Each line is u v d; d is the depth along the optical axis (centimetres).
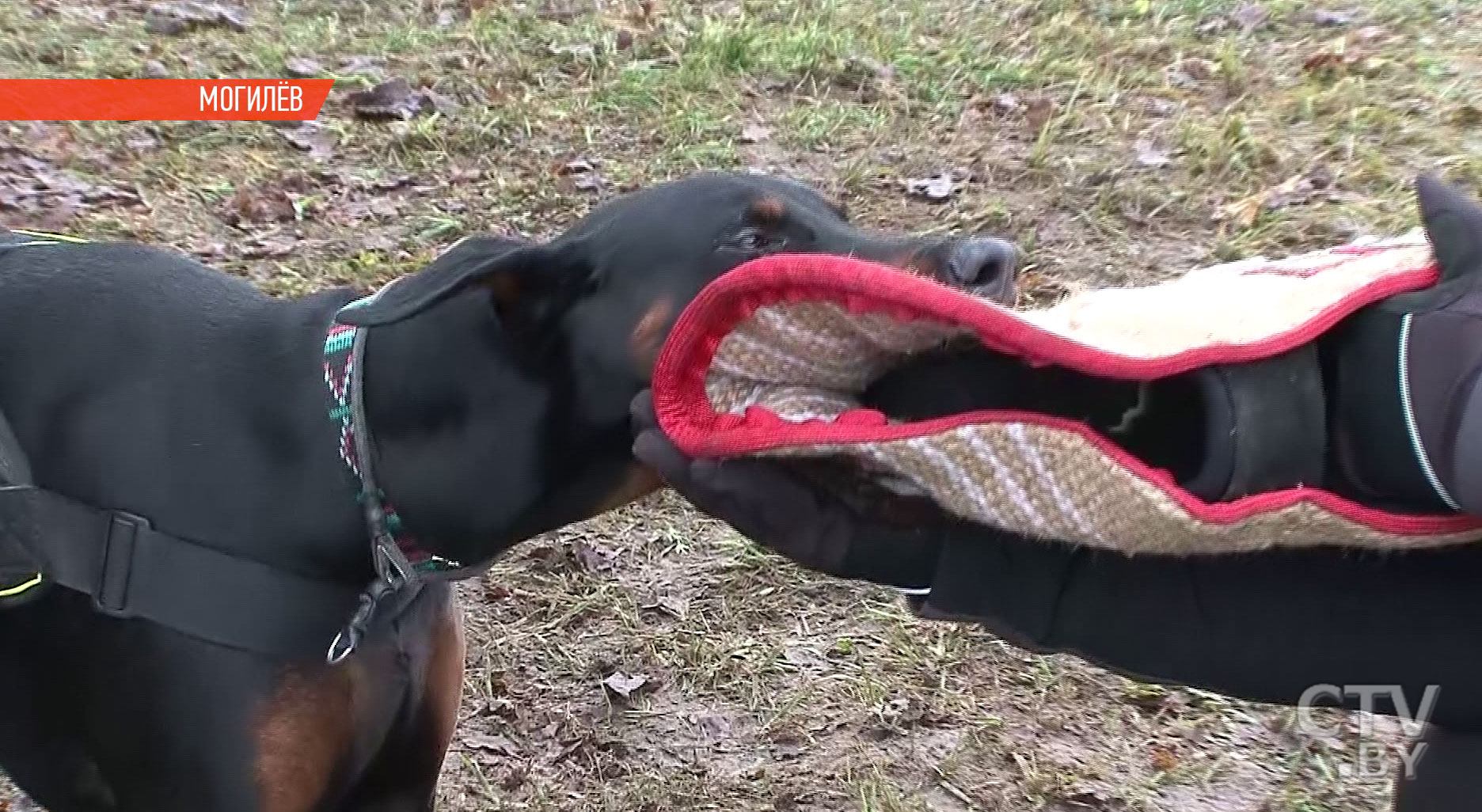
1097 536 98
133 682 119
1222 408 96
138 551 118
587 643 166
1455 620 102
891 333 104
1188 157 255
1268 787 153
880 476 102
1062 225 238
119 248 129
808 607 171
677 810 151
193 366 122
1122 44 305
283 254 219
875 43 297
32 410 122
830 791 152
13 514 118
